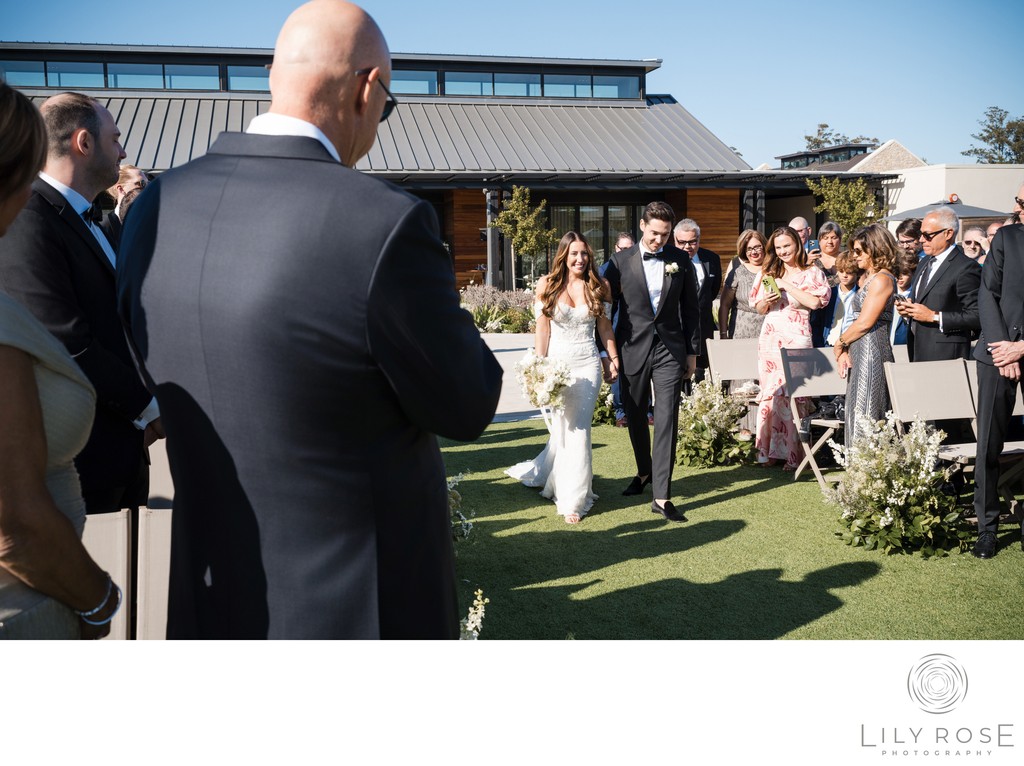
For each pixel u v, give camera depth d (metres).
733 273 7.89
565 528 5.25
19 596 1.33
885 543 4.67
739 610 3.87
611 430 8.52
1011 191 25.70
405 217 1.37
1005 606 3.86
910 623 3.68
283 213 1.37
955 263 5.67
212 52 25.34
